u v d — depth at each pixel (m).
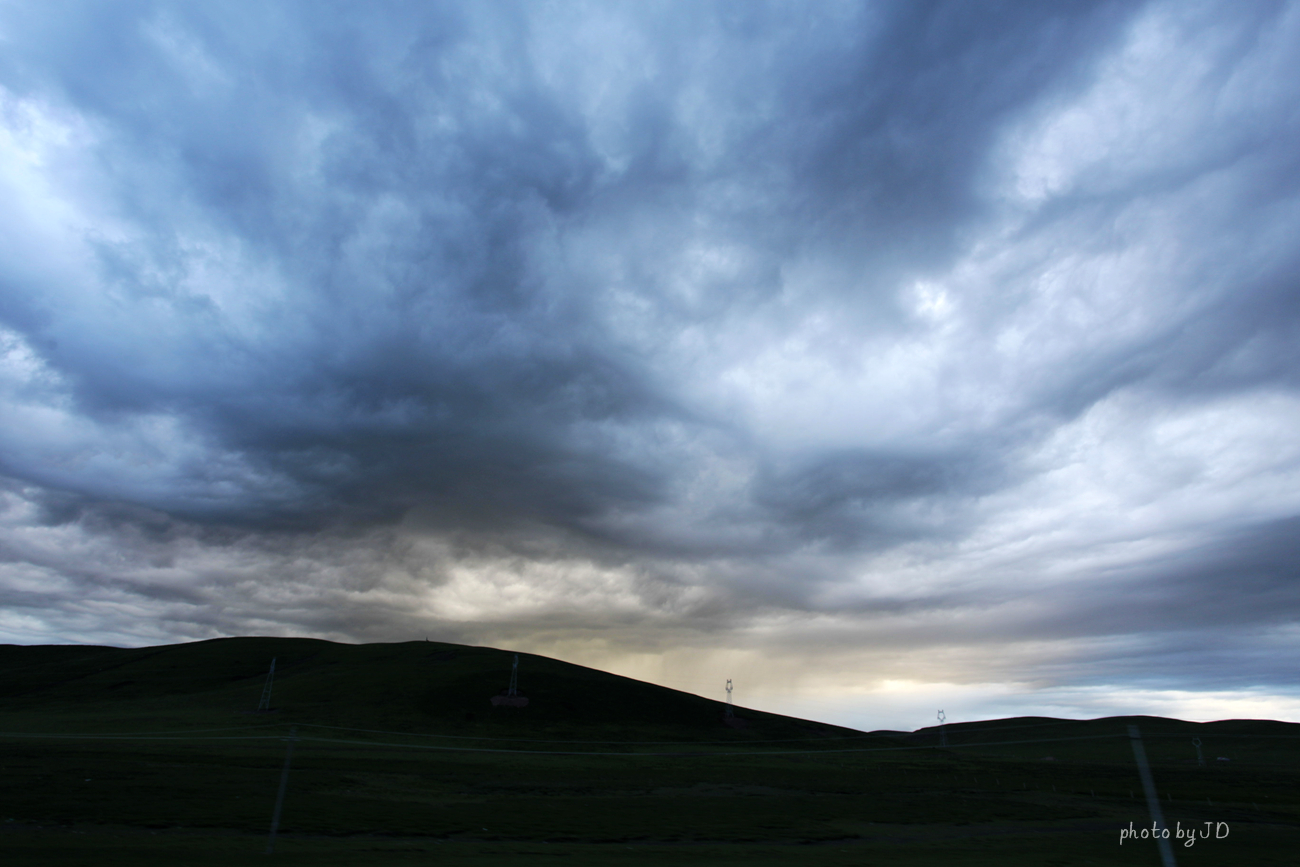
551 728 134.12
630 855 29.36
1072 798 70.12
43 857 22.03
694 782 72.75
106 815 35.75
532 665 182.12
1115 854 35.69
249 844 28.25
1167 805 64.94
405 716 131.50
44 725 113.31
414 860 24.64
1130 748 142.25
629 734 136.25
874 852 33.66
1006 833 44.62
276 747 86.94
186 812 37.97
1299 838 45.25
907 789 73.94
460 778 65.62
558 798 55.50
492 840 33.88
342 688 150.50
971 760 116.75
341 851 26.67
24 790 43.47
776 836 40.00
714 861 27.98
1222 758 127.00
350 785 55.66
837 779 81.44
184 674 175.12
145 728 110.06
